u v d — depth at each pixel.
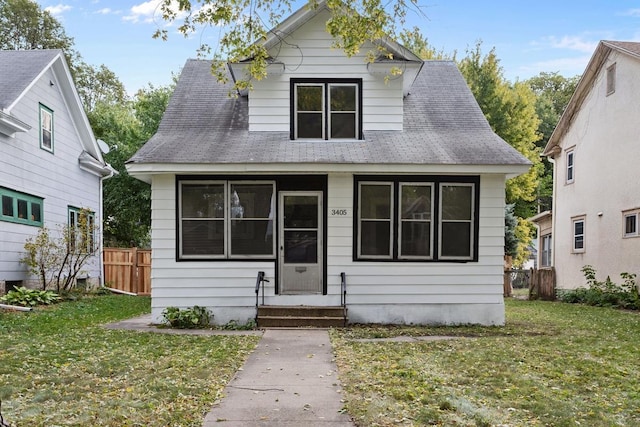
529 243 31.89
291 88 10.41
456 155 9.45
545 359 6.32
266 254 9.68
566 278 18.14
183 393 4.64
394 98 10.52
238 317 9.55
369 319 9.64
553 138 19.16
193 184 9.63
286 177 9.68
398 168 9.24
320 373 5.55
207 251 9.62
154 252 9.54
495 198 9.70
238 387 4.96
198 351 6.68
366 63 10.42
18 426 3.65
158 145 9.74
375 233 9.73
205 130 10.55
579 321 10.59
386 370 5.66
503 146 9.97
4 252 11.73
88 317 10.27
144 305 13.29
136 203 23.47
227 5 6.79
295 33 10.41
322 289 9.69
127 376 5.24
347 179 9.69
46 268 13.12
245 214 9.69
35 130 13.16
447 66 13.27
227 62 9.43
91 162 16.31
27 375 5.14
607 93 15.67
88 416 3.92
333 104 10.44
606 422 3.98
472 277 9.72
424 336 8.30
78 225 14.80
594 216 16.34
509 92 27.22
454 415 4.08
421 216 9.73
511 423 3.93
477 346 7.23
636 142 14.18
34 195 13.09
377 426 3.82
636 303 13.43
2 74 12.90
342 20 6.94
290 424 3.89
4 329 8.06
